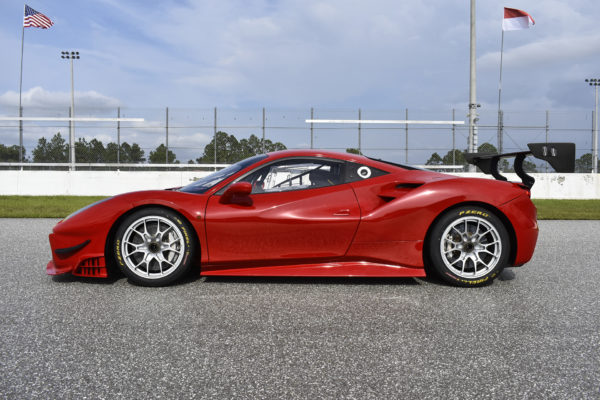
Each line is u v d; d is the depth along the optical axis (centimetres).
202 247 290
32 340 193
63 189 1603
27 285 293
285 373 162
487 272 299
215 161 1905
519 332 208
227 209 291
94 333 203
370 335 204
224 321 222
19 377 156
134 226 290
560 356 179
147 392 146
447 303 259
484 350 186
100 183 1619
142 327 212
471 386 153
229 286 296
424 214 300
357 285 302
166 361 172
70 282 302
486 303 260
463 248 303
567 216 950
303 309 245
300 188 307
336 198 302
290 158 314
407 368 167
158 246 291
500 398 144
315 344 192
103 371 162
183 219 292
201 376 159
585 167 1989
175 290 284
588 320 227
